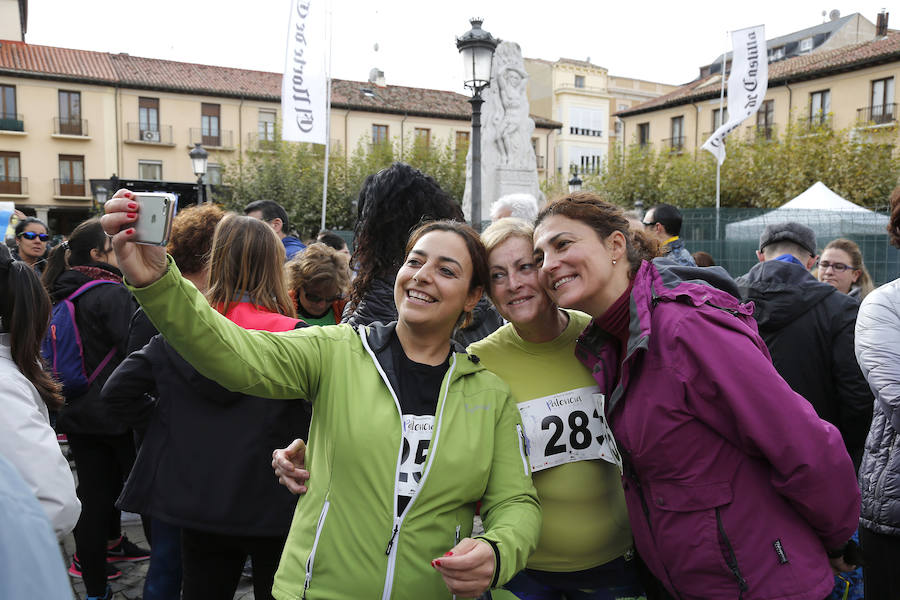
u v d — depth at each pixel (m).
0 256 1.80
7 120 34.84
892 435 2.18
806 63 33.09
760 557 1.60
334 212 28.98
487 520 1.67
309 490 1.65
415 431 1.60
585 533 1.97
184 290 1.42
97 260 3.47
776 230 3.50
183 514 2.20
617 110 57.41
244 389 1.56
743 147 26.22
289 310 2.53
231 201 29.38
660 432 1.63
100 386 3.20
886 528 2.14
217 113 39.03
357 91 42.97
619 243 1.77
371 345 1.68
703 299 1.69
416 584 1.53
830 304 2.91
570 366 2.03
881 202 22.48
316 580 1.55
